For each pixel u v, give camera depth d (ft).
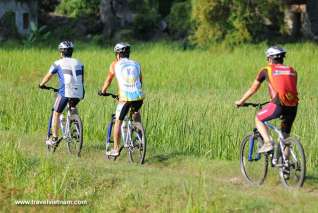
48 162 104.63
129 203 91.45
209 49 411.75
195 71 262.26
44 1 536.42
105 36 490.49
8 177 103.40
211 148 130.93
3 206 94.22
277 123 142.41
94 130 144.56
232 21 415.44
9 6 487.20
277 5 423.23
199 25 440.45
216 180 105.60
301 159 95.14
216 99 196.44
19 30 497.46
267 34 451.53
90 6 517.96
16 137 135.33
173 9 495.00
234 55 346.13
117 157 123.65
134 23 497.46
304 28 492.54
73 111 123.54
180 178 100.83
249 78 250.57
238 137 130.41
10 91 188.55
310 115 150.92
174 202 89.92
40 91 189.98
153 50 363.35
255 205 87.56
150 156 125.08
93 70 265.95
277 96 98.12
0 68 267.80
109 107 156.76
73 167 104.37
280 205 88.02
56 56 316.19
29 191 98.68
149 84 236.63
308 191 99.04
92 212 92.07
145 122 142.92
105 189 97.35
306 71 261.85
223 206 87.40
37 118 156.35
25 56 309.83
